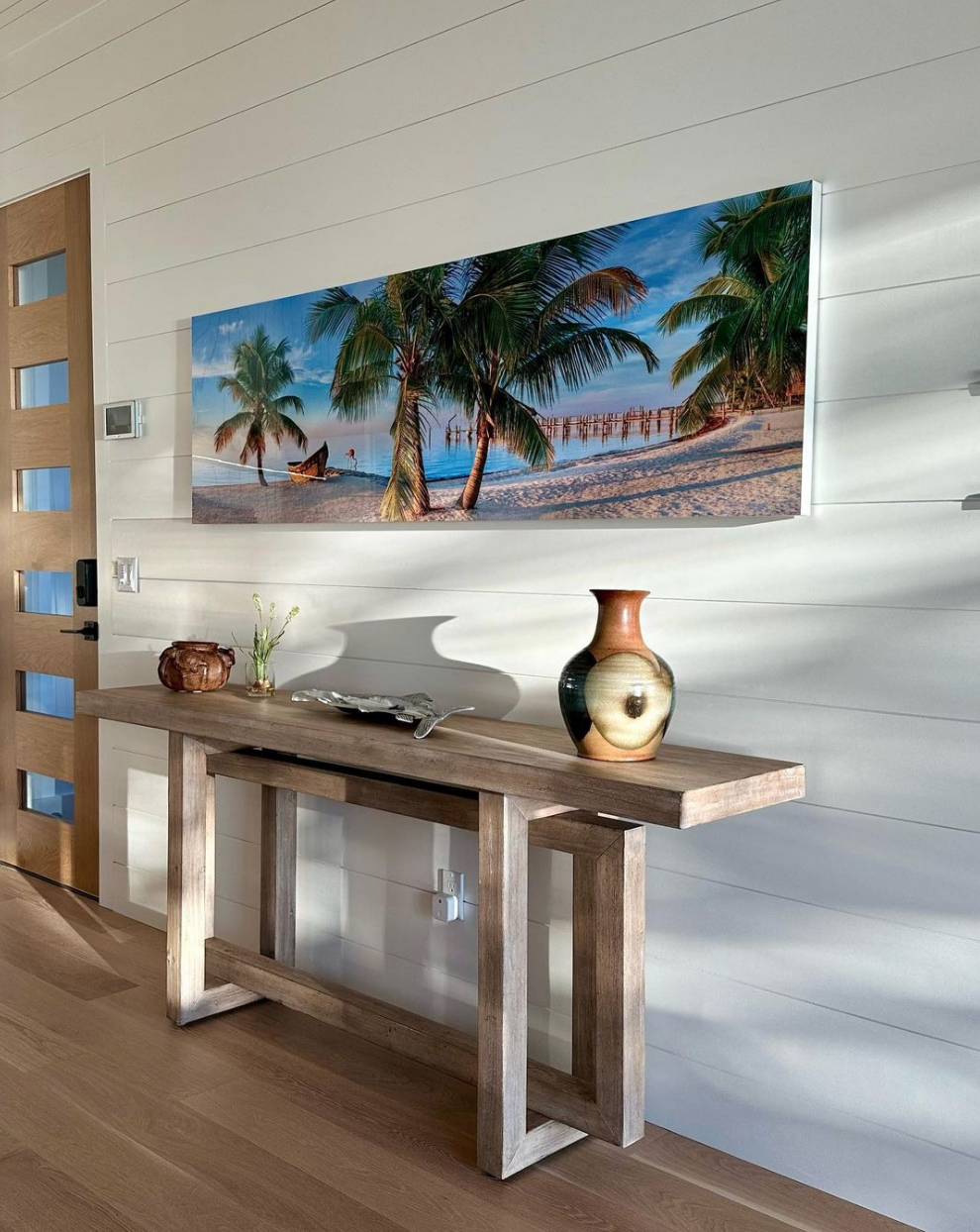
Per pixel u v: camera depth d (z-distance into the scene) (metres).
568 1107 2.19
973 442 1.90
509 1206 2.05
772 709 2.16
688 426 2.22
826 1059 2.11
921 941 1.98
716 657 2.23
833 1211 2.05
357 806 2.91
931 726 1.96
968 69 1.88
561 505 2.43
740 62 2.15
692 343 2.21
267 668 2.86
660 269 2.25
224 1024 2.82
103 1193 2.07
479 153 2.57
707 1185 2.13
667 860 2.31
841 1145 2.09
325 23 2.90
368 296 2.79
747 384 2.13
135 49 3.46
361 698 2.50
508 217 2.52
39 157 3.83
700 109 2.21
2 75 3.98
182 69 3.30
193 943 2.80
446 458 2.64
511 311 2.49
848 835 2.06
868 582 2.03
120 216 3.53
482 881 2.12
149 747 3.54
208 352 3.21
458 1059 2.27
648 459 2.28
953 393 1.92
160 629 3.47
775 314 2.09
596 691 2.02
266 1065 2.60
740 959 2.21
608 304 2.33
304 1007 2.60
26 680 4.09
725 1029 2.24
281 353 3.01
